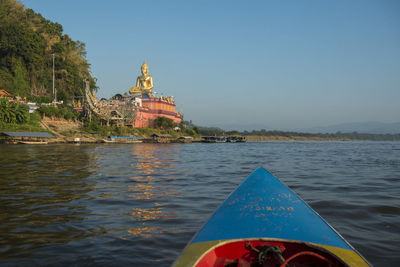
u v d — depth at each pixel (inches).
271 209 182.7
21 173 545.6
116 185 433.7
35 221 255.0
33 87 2655.0
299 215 175.8
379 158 1052.5
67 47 3275.1
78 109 2847.0
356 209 298.8
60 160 821.2
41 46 2755.9
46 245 202.4
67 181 462.6
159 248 199.0
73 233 226.5
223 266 147.3
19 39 2466.8
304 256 150.6
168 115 3772.1
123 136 2778.1
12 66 2502.5
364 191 394.6
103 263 176.1
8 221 254.1
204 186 433.1
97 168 644.7
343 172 611.2
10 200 331.0
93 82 3553.2
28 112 2162.9
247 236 152.5
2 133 1845.5
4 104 1999.3
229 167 712.4
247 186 219.1
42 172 561.3
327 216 275.1
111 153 1197.7
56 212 283.3
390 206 309.9
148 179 494.9
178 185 439.8
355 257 135.6
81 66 3415.4
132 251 193.5
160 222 255.3
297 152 1534.2
